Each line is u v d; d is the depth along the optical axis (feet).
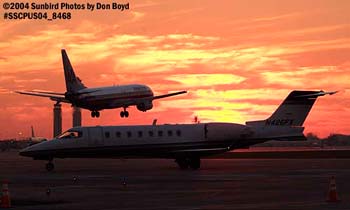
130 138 540.11
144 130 545.44
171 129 548.72
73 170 515.50
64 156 523.29
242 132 554.05
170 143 545.85
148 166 597.93
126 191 299.58
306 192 287.48
